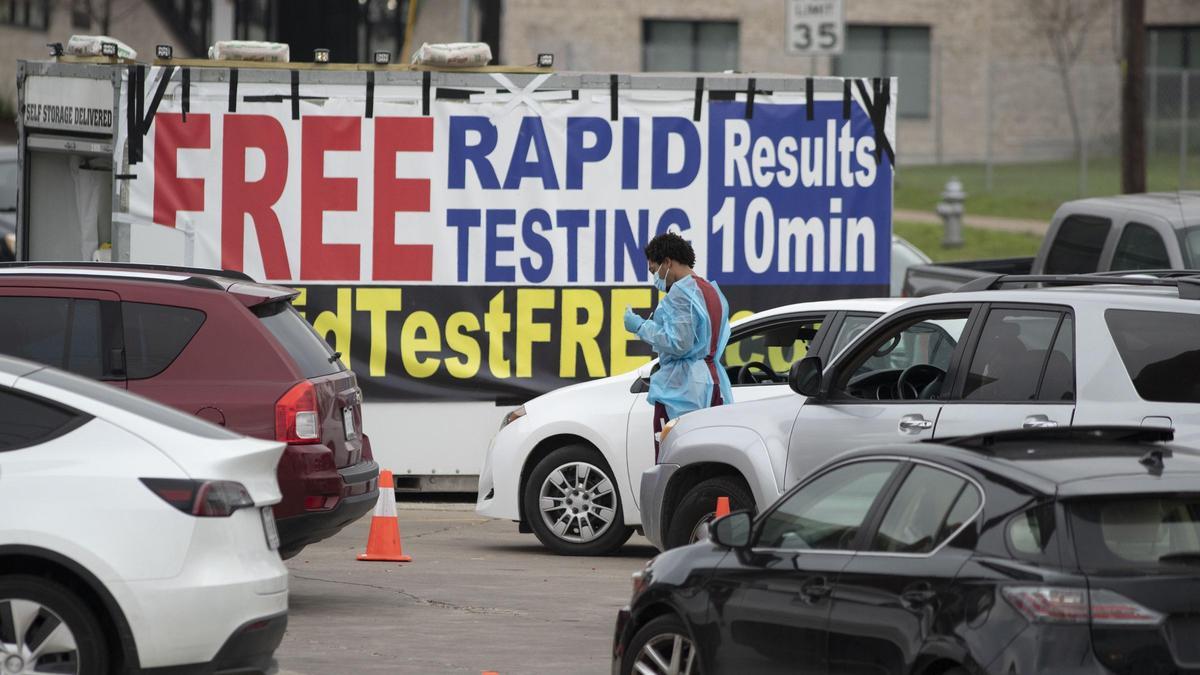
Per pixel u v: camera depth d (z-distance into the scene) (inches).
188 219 2196.1
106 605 1015.6
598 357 2251.5
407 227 2226.9
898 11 6904.5
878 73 6899.6
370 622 1471.5
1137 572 832.9
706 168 2251.5
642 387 1827.0
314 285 2217.0
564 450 1859.0
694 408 1694.1
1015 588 839.1
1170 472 880.9
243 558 1053.8
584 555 1862.7
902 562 914.7
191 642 1022.4
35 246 2400.3
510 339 2245.3
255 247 2207.2
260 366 1435.8
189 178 2194.9
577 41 6668.3
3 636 1022.4
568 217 2245.3
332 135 2212.1
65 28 5708.7
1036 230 5280.5
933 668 879.1
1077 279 1349.7
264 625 1063.0
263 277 2210.9
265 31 4921.3
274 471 1113.4
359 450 1547.7
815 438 1450.5
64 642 1019.9
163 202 2192.4
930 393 1406.3
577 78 2235.5
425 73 2219.5
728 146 2249.0
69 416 1052.5
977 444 946.7
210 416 1421.0
